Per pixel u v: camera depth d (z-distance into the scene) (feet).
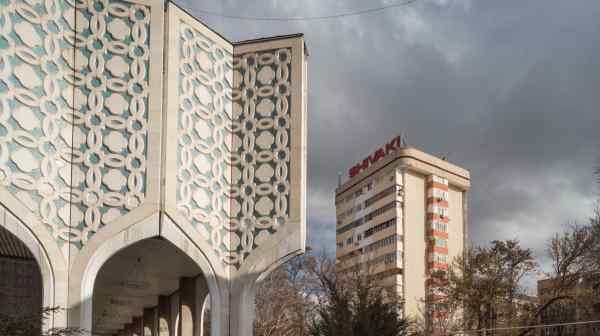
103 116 73.82
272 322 137.18
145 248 80.79
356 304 65.31
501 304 138.72
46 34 71.36
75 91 73.36
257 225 80.64
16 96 67.67
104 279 90.84
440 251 269.44
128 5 77.05
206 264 77.77
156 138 75.15
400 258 263.08
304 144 82.17
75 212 70.95
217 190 80.64
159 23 77.66
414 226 269.03
